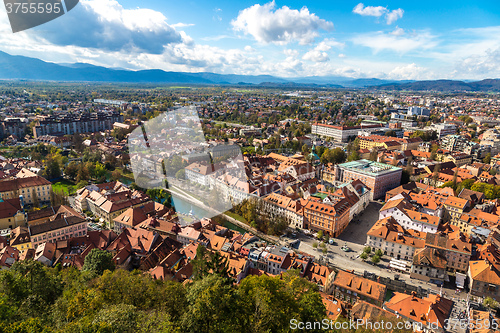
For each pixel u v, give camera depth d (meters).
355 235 166.75
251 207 154.75
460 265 131.50
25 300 66.00
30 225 153.75
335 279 115.44
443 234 145.50
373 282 111.06
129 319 47.09
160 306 58.97
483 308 108.62
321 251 148.75
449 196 180.75
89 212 184.25
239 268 109.94
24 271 74.19
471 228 159.25
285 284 73.69
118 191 192.75
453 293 121.44
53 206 179.50
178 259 123.50
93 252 108.94
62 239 146.38
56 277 80.75
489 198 192.25
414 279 130.38
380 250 142.25
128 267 127.62
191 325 49.91
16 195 186.88
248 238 142.62
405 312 98.62
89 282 75.50
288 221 177.12
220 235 139.88
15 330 49.03
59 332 47.88
